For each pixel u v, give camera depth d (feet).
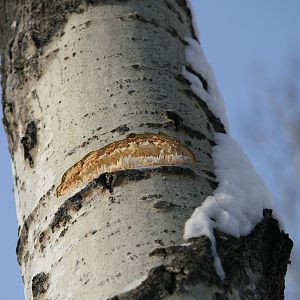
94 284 5.13
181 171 5.47
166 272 5.06
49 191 5.57
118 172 5.42
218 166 5.66
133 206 5.32
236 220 5.38
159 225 5.25
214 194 5.49
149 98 5.75
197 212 5.32
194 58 6.23
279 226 5.60
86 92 5.80
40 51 6.13
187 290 5.02
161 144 5.57
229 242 5.27
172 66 6.02
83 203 5.40
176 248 5.14
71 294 5.17
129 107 5.69
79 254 5.26
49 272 5.35
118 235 5.24
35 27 6.23
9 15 6.42
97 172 5.48
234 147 5.81
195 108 5.90
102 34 6.07
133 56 5.96
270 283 5.43
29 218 5.63
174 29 6.31
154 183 5.40
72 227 5.37
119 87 5.79
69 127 5.70
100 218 5.31
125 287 5.06
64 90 5.87
